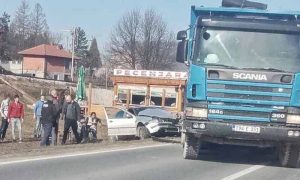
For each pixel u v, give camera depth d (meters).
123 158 14.48
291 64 12.74
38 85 60.03
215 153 16.61
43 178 10.64
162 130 23.23
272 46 12.83
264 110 12.76
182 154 15.82
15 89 53.06
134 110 24.41
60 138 22.06
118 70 31.22
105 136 24.95
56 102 18.91
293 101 12.70
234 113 12.82
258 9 13.46
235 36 12.95
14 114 20.80
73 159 13.88
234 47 12.91
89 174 11.33
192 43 13.23
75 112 19.62
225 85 12.81
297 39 12.78
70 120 19.52
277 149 14.77
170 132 23.41
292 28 12.77
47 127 18.50
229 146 16.48
